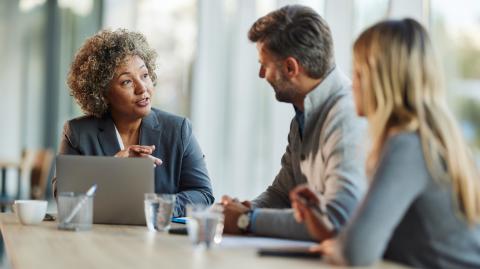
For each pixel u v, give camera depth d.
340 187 1.76
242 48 5.38
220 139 6.00
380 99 1.42
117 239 1.79
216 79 6.17
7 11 8.08
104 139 2.66
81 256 1.46
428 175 1.36
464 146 1.41
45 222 2.25
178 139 2.68
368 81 1.45
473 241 1.37
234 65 5.73
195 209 1.61
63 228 2.00
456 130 1.40
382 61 1.43
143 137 2.68
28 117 8.11
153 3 7.41
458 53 2.59
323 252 1.44
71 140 2.66
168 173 2.66
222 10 6.08
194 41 7.27
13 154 8.07
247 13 5.32
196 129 6.49
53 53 8.12
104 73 2.63
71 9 8.10
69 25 8.10
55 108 8.12
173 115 2.77
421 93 1.41
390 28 1.45
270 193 2.27
